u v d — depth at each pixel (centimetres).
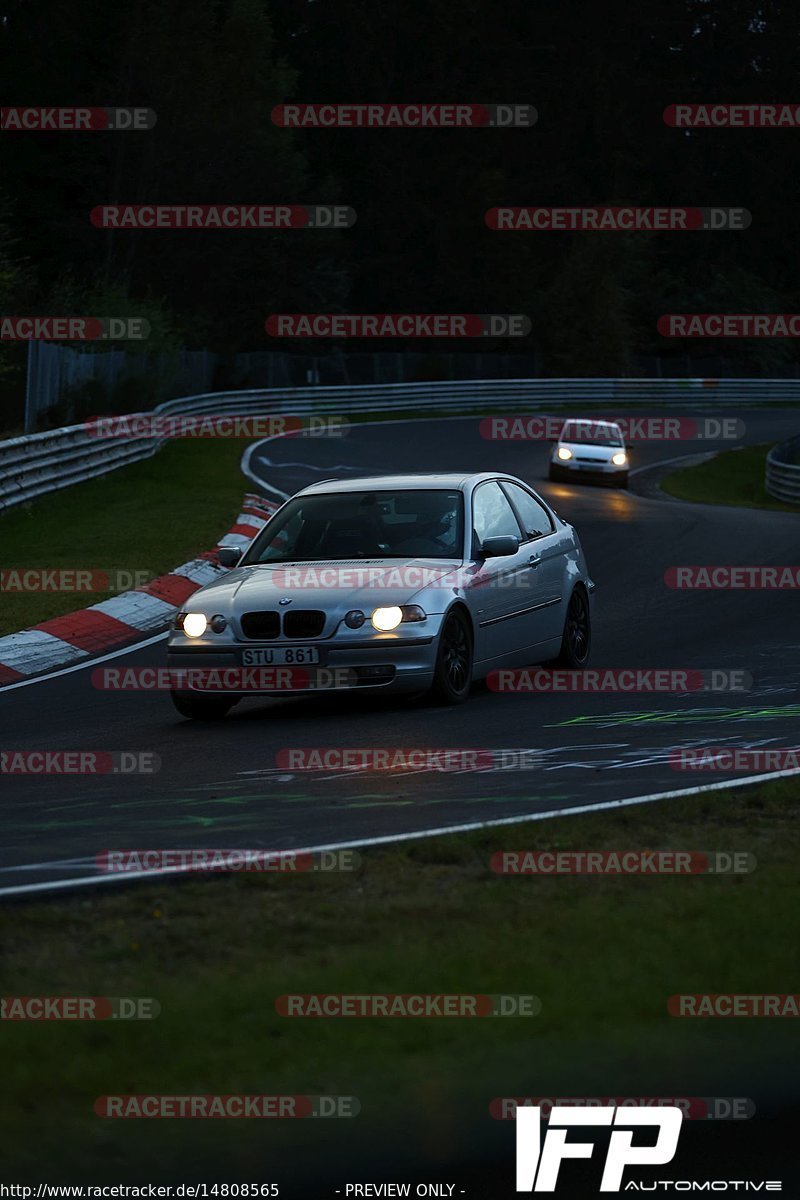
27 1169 1142
